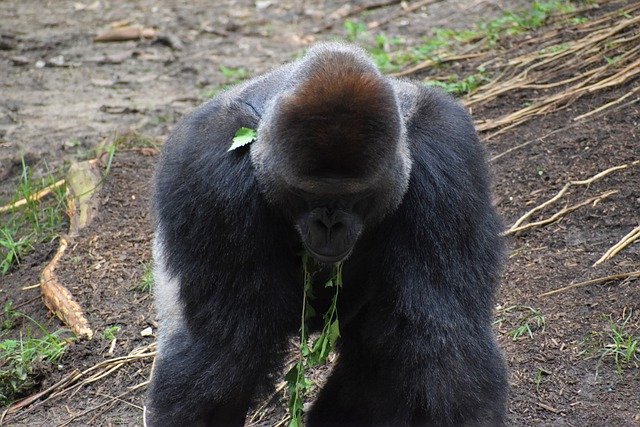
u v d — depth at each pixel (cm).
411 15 2320
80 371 1225
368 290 930
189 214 871
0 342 1303
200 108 938
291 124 774
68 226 1517
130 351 1244
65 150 1750
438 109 904
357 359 1000
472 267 893
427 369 875
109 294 1336
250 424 1114
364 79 779
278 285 880
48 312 1342
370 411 1001
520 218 1345
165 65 2189
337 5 2527
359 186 779
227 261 862
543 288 1229
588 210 1329
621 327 1147
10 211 1563
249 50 2250
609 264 1238
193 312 893
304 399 1139
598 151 1415
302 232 818
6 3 2677
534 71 1642
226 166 857
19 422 1160
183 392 898
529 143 1468
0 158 1722
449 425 881
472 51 1806
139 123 1852
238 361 881
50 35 2389
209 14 2533
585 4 1848
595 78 1555
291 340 1200
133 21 2486
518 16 1945
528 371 1114
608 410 1048
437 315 874
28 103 1988
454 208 873
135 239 1434
